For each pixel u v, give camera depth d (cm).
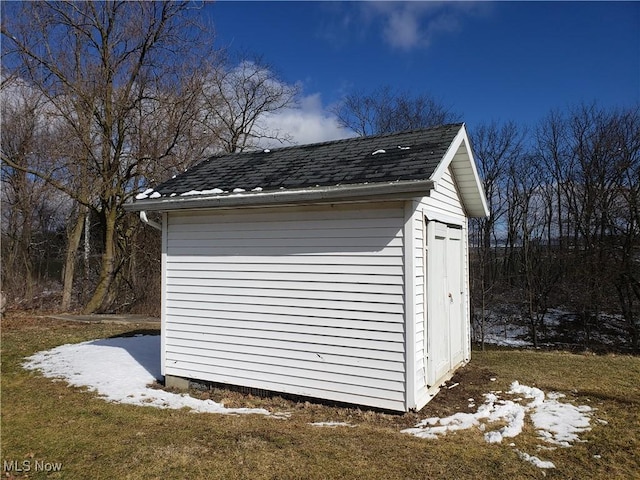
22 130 1652
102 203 1566
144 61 1527
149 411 536
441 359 631
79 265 1897
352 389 523
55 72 1410
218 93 1772
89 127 1459
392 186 465
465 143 630
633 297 1622
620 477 365
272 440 435
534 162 2080
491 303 1834
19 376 706
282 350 571
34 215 1959
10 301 1712
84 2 1445
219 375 617
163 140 1540
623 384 657
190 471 370
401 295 497
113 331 1167
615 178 1695
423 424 480
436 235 614
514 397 591
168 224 665
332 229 540
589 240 1736
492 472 371
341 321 531
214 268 625
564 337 1634
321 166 609
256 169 678
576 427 477
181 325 650
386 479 358
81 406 556
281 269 573
